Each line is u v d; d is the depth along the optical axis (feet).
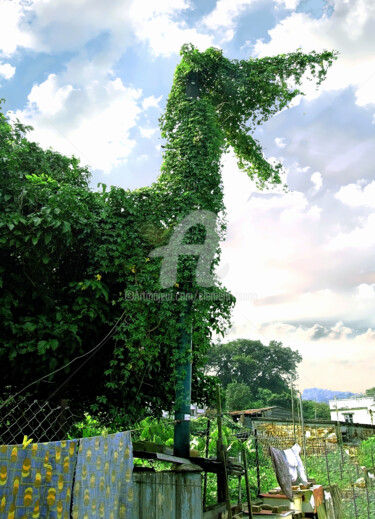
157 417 29.22
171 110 33.60
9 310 23.48
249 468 51.26
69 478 13.83
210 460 26.02
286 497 32.65
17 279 23.99
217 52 35.29
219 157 31.71
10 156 24.44
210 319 29.07
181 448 25.34
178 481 20.94
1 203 24.06
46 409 25.38
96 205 27.53
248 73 36.01
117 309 27.45
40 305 25.38
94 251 26.27
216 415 27.27
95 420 29.25
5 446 12.98
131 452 16.24
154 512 19.06
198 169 30.01
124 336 25.41
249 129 38.70
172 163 30.86
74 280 27.14
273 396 166.71
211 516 24.49
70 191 24.66
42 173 28.27
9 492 12.75
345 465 60.13
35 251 23.95
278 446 63.98
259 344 192.54
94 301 25.62
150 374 28.68
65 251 26.37
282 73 36.29
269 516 28.81
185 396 26.35
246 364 181.88
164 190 29.84
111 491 15.17
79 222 25.36
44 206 24.76
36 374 24.79
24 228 23.49
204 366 31.07
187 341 27.02
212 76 35.78
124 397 27.02
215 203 29.58
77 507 13.84
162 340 26.58
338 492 45.21
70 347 24.18
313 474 55.16
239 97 36.60
